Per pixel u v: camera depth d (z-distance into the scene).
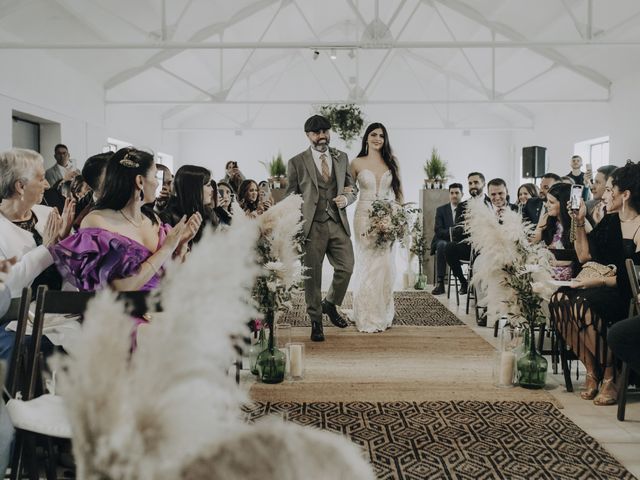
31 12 8.59
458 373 4.47
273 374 4.18
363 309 5.96
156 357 0.44
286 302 4.16
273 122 17.55
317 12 13.91
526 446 3.06
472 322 6.52
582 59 11.71
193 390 0.44
